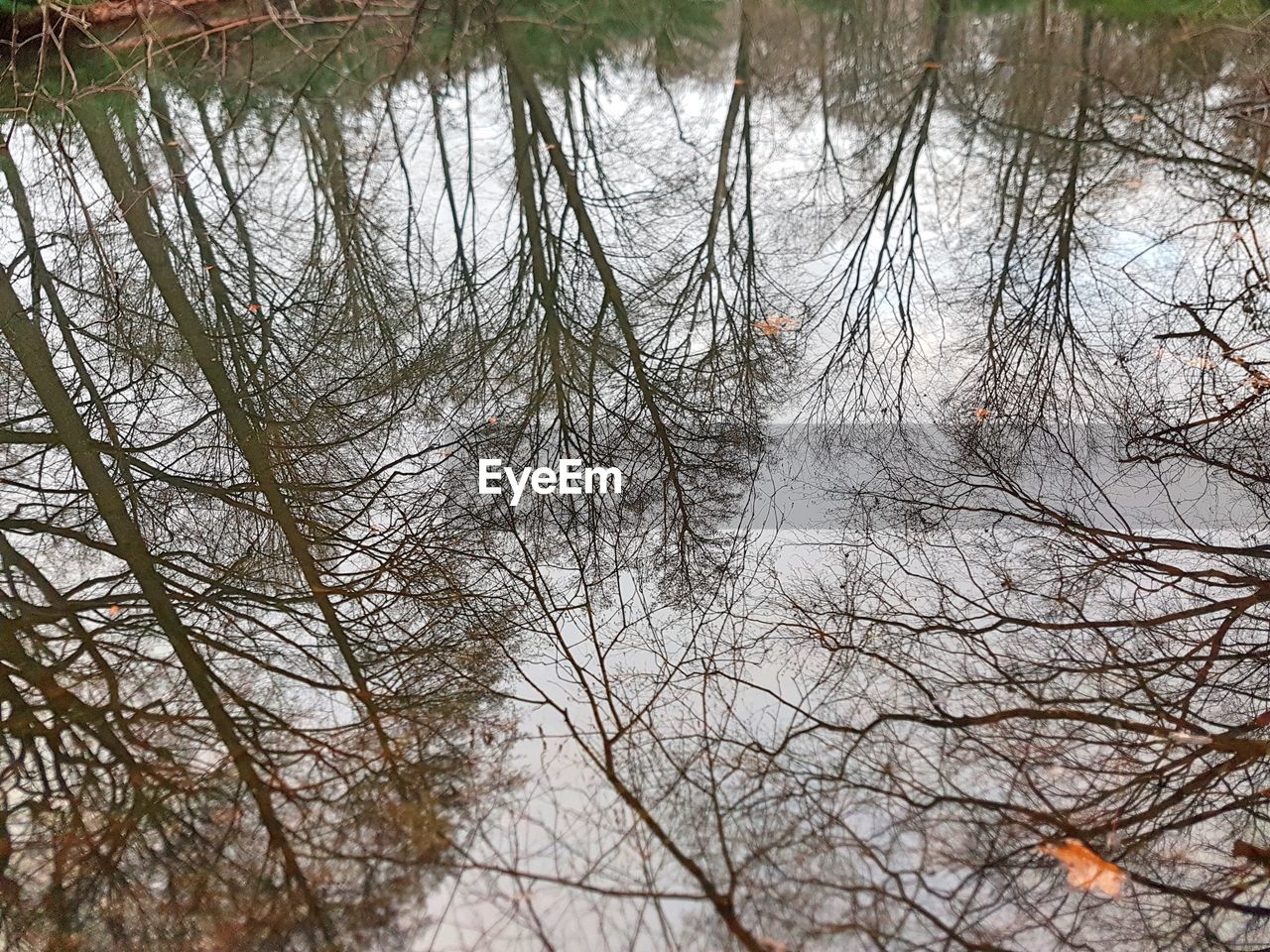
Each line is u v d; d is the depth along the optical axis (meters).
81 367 5.12
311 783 2.68
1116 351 4.81
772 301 5.77
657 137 7.31
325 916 2.29
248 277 5.96
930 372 4.92
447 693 2.98
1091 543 3.57
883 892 2.30
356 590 3.54
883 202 6.50
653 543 3.74
